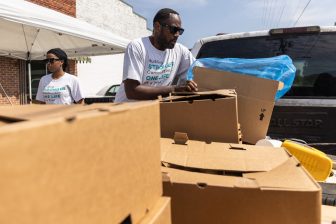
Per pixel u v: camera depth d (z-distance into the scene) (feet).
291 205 4.08
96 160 2.56
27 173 1.93
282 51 10.23
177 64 9.37
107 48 29.76
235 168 4.81
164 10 8.39
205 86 7.85
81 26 23.70
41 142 2.03
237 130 6.34
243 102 7.44
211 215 4.28
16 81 35.88
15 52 31.30
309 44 10.02
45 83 13.01
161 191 3.98
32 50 31.17
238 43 10.74
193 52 11.36
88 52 31.40
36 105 3.68
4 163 1.80
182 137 5.99
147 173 3.52
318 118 9.23
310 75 9.85
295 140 8.17
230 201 4.22
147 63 8.62
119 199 2.90
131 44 8.52
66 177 2.24
